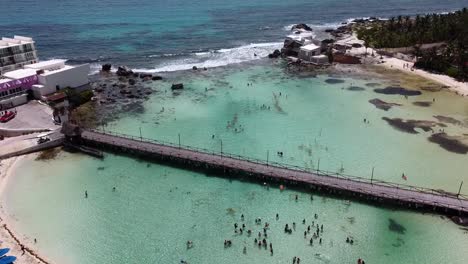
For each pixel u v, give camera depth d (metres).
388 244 57.50
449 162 79.12
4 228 59.91
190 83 130.25
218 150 84.38
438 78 132.00
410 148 85.06
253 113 105.19
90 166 78.94
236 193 70.25
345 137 90.62
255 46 186.50
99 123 97.94
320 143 87.81
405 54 160.62
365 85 126.75
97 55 166.50
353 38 194.38
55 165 78.88
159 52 173.00
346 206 66.31
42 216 63.38
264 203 67.25
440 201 64.62
